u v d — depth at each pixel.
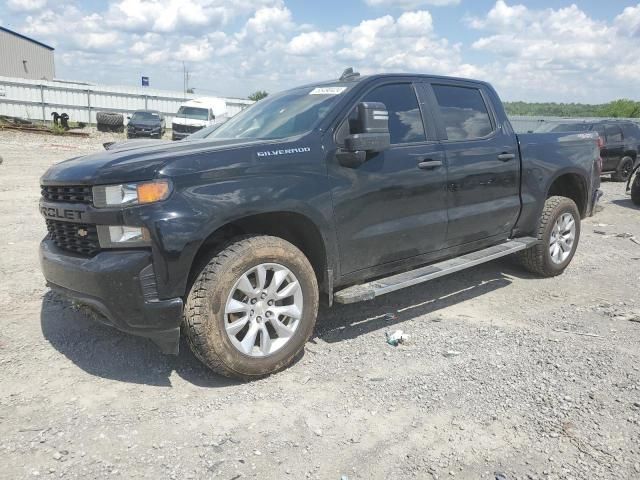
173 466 2.65
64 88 36.50
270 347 3.54
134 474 2.58
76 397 3.26
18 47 51.19
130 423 3.00
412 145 4.36
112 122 32.59
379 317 4.69
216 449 2.79
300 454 2.77
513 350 4.02
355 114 4.04
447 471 2.65
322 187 3.71
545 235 5.64
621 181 16.31
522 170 5.30
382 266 4.27
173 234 3.08
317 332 4.33
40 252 3.70
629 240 8.15
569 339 4.23
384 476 2.62
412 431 2.98
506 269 6.29
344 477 2.59
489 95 5.27
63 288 3.48
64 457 2.69
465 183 4.72
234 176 3.35
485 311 4.89
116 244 3.15
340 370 3.68
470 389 3.43
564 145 5.83
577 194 6.30
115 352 3.87
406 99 4.48
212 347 3.27
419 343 4.14
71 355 3.80
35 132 28.39
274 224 3.86
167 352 3.33
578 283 5.80
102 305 3.20
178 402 3.23
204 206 3.20
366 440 2.89
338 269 3.95
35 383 3.40
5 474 2.55
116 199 3.12
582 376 3.60
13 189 10.94
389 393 3.37
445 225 4.59
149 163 3.16
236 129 4.56
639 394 3.37
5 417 3.02
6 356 3.74
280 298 3.55
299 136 3.77
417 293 5.38
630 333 4.39
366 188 3.97
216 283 3.25
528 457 2.75
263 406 3.21
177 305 3.17
